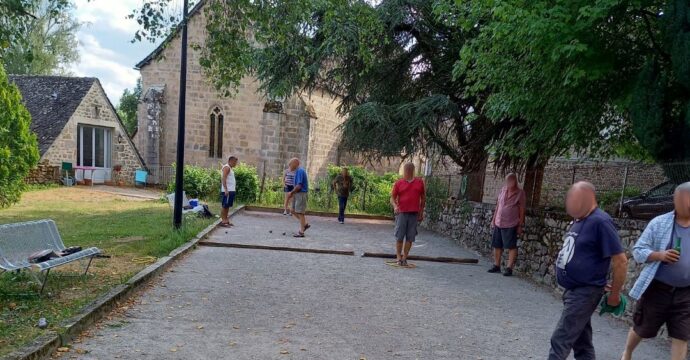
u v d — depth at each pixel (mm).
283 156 25672
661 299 3910
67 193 20344
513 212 8430
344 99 16297
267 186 20859
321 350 4500
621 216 7172
